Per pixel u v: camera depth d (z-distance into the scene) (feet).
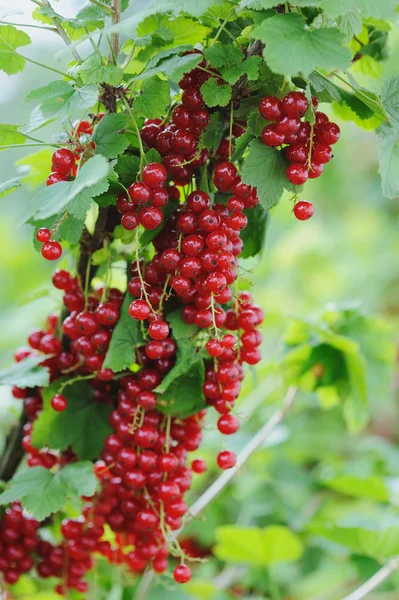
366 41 3.25
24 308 5.78
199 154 2.98
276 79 2.97
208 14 2.98
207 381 3.07
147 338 3.06
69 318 3.15
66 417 3.19
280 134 2.93
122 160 2.97
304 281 6.78
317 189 7.95
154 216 2.94
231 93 2.97
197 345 3.10
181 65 2.88
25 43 3.02
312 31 2.85
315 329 3.57
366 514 4.08
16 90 7.59
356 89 2.99
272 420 3.69
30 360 3.21
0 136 2.99
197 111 2.98
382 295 6.92
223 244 2.94
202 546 4.16
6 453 3.33
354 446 5.32
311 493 4.58
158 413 3.11
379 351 3.80
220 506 4.31
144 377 3.05
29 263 6.74
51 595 3.44
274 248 7.25
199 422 3.19
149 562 3.22
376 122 3.14
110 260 3.17
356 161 7.84
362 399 3.64
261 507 4.20
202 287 2.97
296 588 4.24
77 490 3.08
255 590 4.07
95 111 3.18
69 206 2.88
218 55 2.92
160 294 3.04
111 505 3.16
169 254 2.96
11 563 3.27
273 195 2.95
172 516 3.08
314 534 3.80
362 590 3.49
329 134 2.96
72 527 3.19
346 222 7.57
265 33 2.83
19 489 3.10
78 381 3.21
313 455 5.10
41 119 2.92
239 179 2.98
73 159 2.95
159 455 3.10
